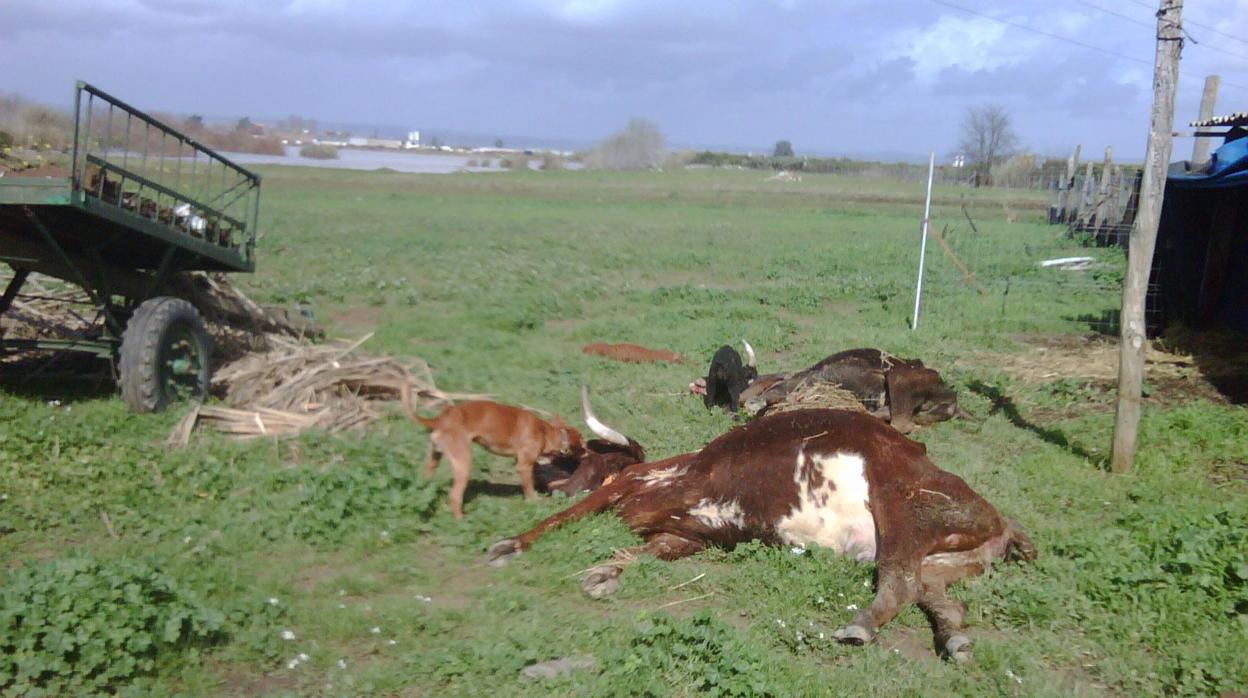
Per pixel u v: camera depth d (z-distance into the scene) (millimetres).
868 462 6773
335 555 7188
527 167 81812
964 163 62844
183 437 9219
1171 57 9383
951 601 6262
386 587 6734
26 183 8656
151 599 5684
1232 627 6168
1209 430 10539
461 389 11812
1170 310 16312
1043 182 49719
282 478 8273
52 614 5344
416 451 9359
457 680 5398
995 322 17234
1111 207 27859
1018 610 6324
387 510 7703
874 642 6004
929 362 14023
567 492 8328
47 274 10164
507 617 6266
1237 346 14891
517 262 23219
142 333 9688
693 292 19859
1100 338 16125
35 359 11453
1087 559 7020
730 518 7168
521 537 7250
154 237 9953
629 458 8562
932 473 6754
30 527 7238
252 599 6230
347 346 13195
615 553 7066
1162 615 6277
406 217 32875
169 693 5234
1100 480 9305
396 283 19031
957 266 23141
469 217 34500
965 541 6574
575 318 17578
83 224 9359
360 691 5293
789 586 6531
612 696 5195
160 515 7562
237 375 10805
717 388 11398
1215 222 15750
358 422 10109
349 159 80125
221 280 12336
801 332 16344
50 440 8656
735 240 30531
